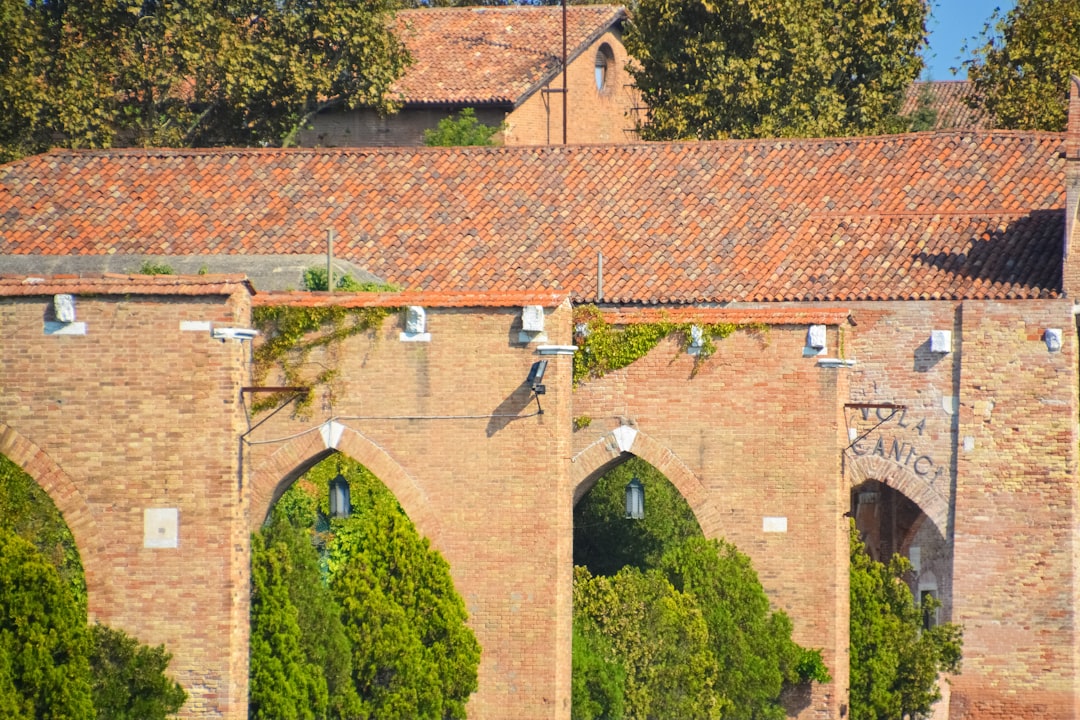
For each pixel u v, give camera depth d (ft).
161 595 441.27
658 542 650.02
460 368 494.59
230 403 442.91
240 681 445.37
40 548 441.68
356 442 495.82
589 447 566.36
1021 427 652.48
